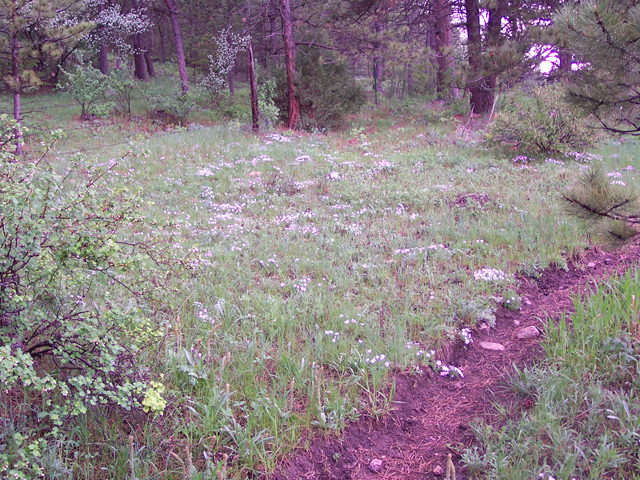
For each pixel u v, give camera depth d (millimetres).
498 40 16781
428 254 7020
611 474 3213
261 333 4625
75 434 3371
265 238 7516
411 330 5113
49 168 3463
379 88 26094
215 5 25328
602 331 4551
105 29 20625
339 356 4496
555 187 9969
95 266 3498
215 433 3521
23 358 2775
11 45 12664
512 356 4871
